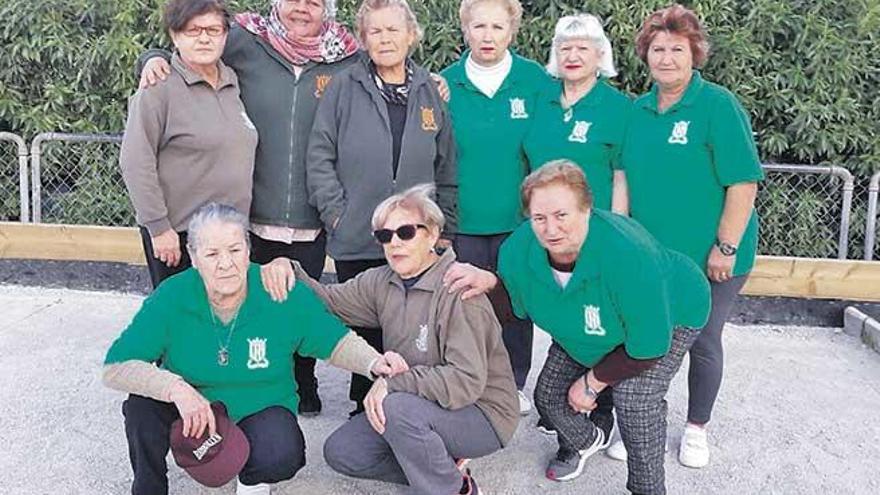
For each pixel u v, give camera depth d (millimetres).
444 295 3027
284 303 3041
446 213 3680
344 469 3146
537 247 2975
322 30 3658
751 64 5676
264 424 3045
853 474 3539
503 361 3135
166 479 3045
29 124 6086
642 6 5602
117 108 6043
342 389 4281
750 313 5406
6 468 3473
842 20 5676
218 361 2992
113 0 5914
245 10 5727
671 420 4008
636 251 2834
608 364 3004
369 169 3447
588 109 3639
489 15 3660
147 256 3557
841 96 5602
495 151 3801
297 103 3623
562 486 3406
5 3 5934
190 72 3381
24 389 4199
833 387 4410
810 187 5801
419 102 3504
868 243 5617
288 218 3709
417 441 2945
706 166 3334
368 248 3516
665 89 3391
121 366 2910
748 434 3879
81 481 3395
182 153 3406
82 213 6172
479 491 3258
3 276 5875
